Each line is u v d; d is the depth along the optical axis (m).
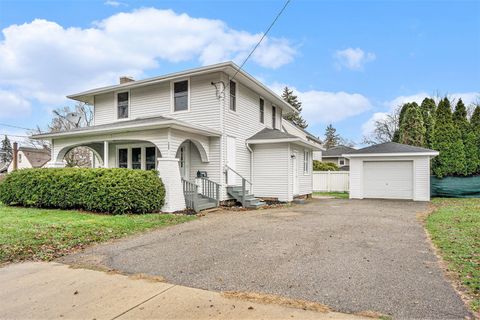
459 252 4.87
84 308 3.13
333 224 7.79
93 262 4.72
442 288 3.51
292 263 4.51
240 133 13.52
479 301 3.14
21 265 4.58
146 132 10.71
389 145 16.31
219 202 11.85
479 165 16.41
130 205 8.95
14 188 10.90
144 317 2.91
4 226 6.76
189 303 3.21
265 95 15.81
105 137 11.75
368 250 5.20
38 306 3.19
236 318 2.87
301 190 16.03
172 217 8.67
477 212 9.34
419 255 4.87
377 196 15.92
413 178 15.00
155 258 4.88
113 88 14.15
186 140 11.53
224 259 4.77
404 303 3.14
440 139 16.89
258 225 7.71
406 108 19.48
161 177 9.94
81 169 9.91
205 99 12.34
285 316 2.89
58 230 6.46
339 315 2.90
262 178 14.09
